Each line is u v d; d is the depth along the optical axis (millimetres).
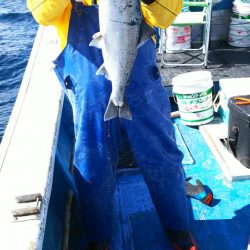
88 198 1691
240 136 2352
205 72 3074
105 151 1626
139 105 1564
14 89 7148
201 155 2609
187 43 4000
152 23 1490
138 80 1534
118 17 1344
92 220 1741
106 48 1378
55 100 1950
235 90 2803
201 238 1928
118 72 1402
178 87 2875
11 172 1459
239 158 2408
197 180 2303
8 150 1599
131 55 1396
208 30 3584
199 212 2092
